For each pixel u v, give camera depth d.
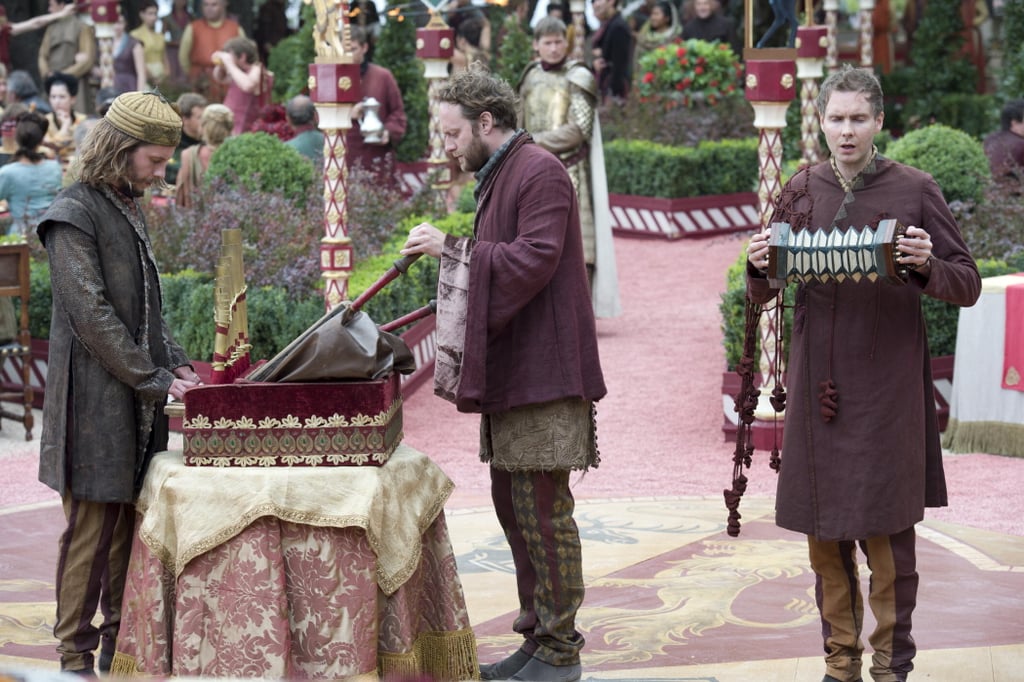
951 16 25.14
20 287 11.41
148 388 5.50
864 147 5.47
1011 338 10.39
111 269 5.60
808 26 13.16
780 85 10.17
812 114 13.23
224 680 4.73
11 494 9.73
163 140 5.61
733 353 11.07
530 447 5.77
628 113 22.08
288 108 15.91
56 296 5.56
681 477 10.07
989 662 6.27
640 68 22.30
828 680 5.74
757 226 20.58
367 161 17.20
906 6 27.72
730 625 6.84
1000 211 13.48
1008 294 10.40
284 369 5.34
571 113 13.89
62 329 5.60
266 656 5.15
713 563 7.89
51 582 7.68
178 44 23.41
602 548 8.23
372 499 5.22
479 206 5.87
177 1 23.61
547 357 5.70
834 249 5.34
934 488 5.71
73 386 5.57
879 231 5.26
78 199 5.55
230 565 5.18
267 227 12.76
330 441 5.29
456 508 9.23
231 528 5.14
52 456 5.59
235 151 14.03
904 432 5.46
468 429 11.62
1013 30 23.17
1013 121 15.50
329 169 11.00
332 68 10.78
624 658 6.38
